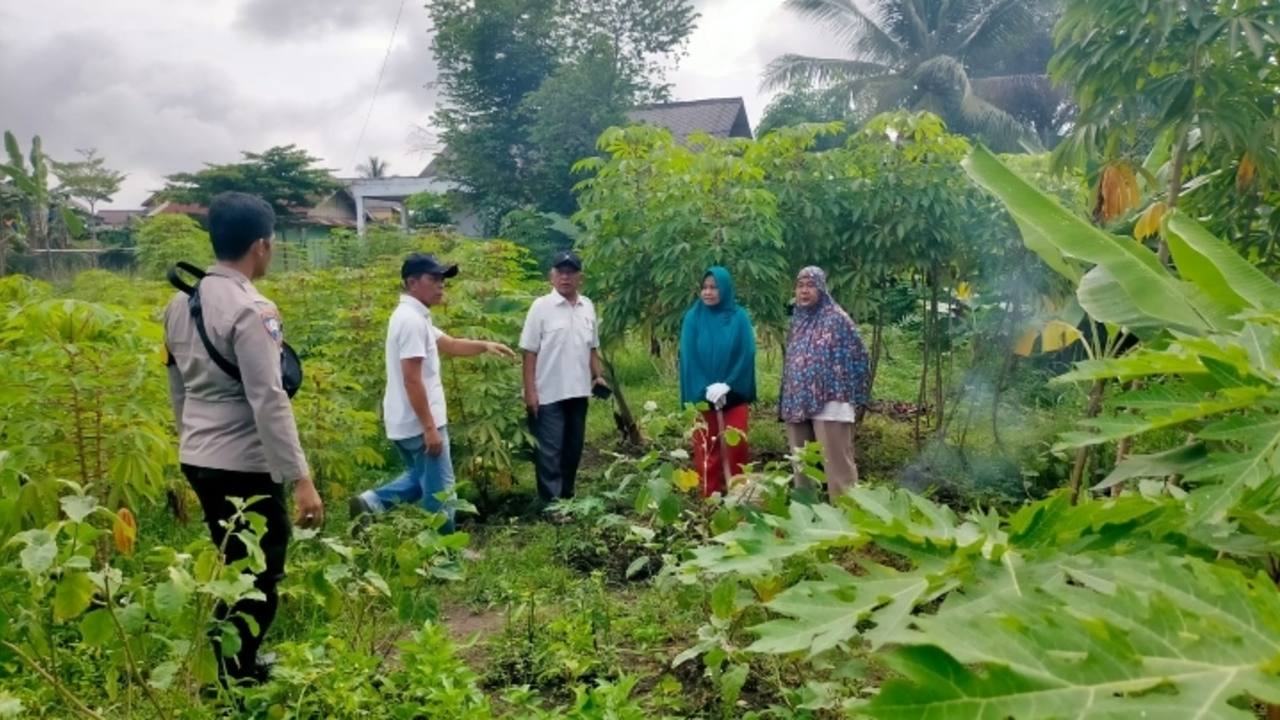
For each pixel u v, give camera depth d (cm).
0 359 385
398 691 314
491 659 372
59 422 389
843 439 538
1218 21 384
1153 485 263
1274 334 194
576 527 529
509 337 725
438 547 323
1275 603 136
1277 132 394
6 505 261
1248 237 472
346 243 1203
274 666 310
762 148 711
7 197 1970
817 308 547
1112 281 270
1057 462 594
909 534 177
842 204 684
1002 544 169
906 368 1061
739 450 565
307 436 527
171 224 1406
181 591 228
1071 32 431
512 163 2298
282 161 3120
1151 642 124
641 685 348
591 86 2153
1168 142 445
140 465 402
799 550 188
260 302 320
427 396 497
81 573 223
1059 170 466
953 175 666
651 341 752
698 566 207
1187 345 188
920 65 2336
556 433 607
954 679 118
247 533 255
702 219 669
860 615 158
